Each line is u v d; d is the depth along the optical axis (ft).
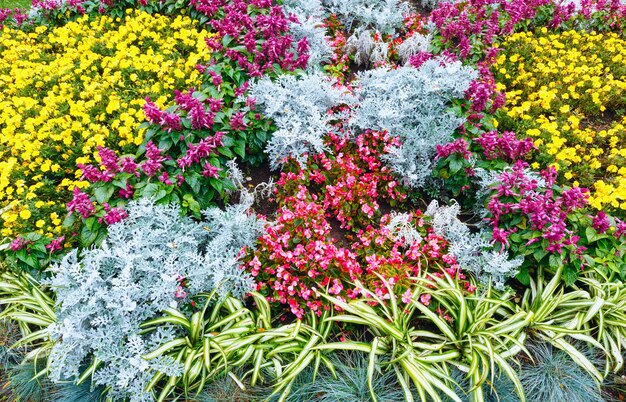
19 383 10.59
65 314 10.96
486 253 12.50
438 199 15.67
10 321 11.61
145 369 10.21
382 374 10.55
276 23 17.87
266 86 16.05
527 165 14.71
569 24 22.08
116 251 11.54
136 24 20.12
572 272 12.42
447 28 20.16
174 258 11.94
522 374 10.85
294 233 13.05
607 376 11.16
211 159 13.97
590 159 16.28
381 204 15.57
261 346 10.82
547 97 17.56
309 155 15.52
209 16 20.61
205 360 10.21
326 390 10.30
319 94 16.47
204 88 16.97
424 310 11.23
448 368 10.80
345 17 22.33
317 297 12.04
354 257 12.86
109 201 13.26
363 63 20.95
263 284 12.34
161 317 10.89
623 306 11.87
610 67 19.81
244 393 10.32
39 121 15.83
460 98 16.48
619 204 13.94
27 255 12.46
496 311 12.07
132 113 15.84
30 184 14.76
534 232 12.37
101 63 18.66
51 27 21.61
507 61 19.97
